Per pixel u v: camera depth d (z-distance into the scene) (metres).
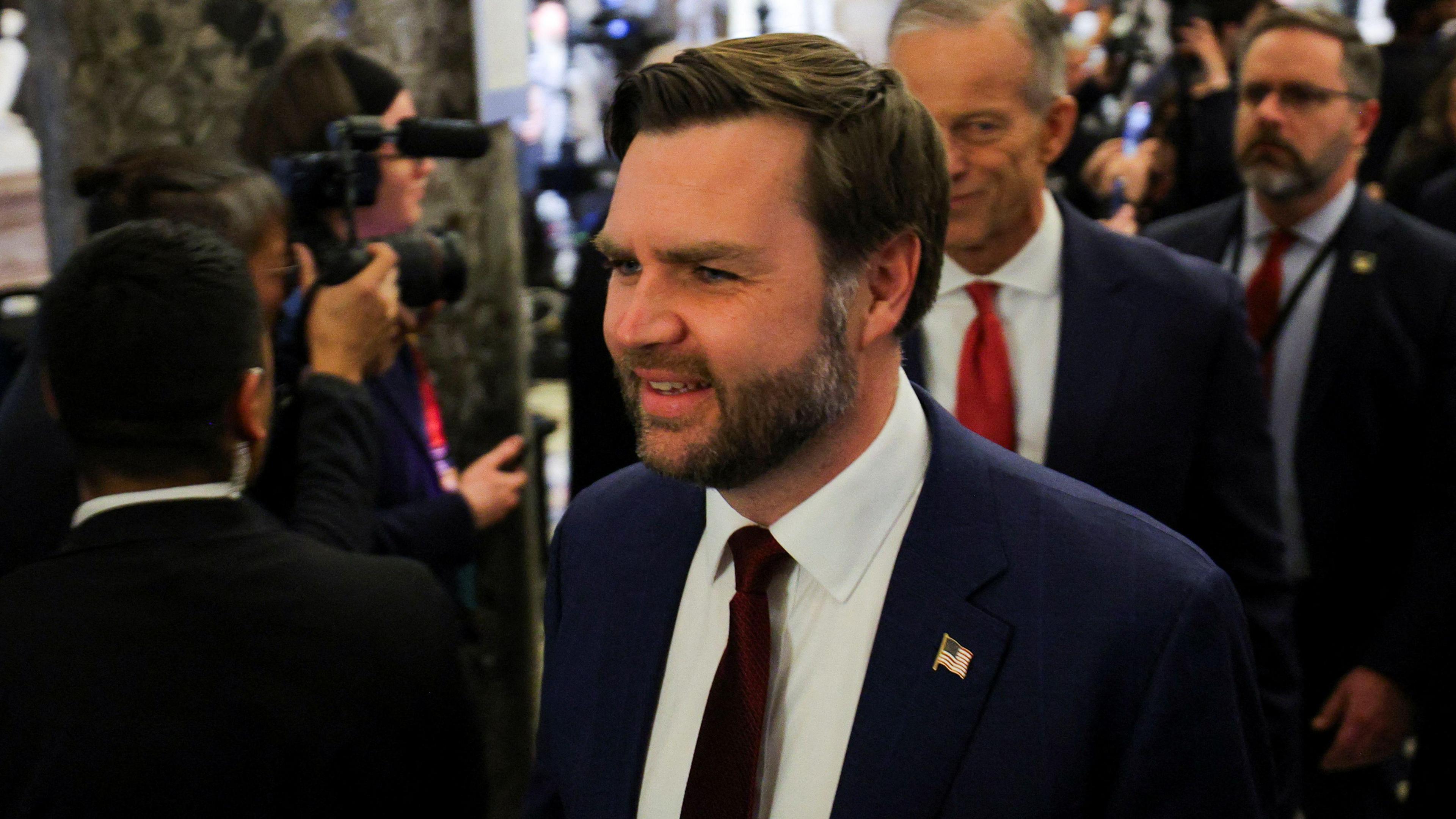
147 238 1.09
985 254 1.47
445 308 2.05
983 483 0.89
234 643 1.03
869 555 0.88
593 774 0.93
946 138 1.38
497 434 2.10
